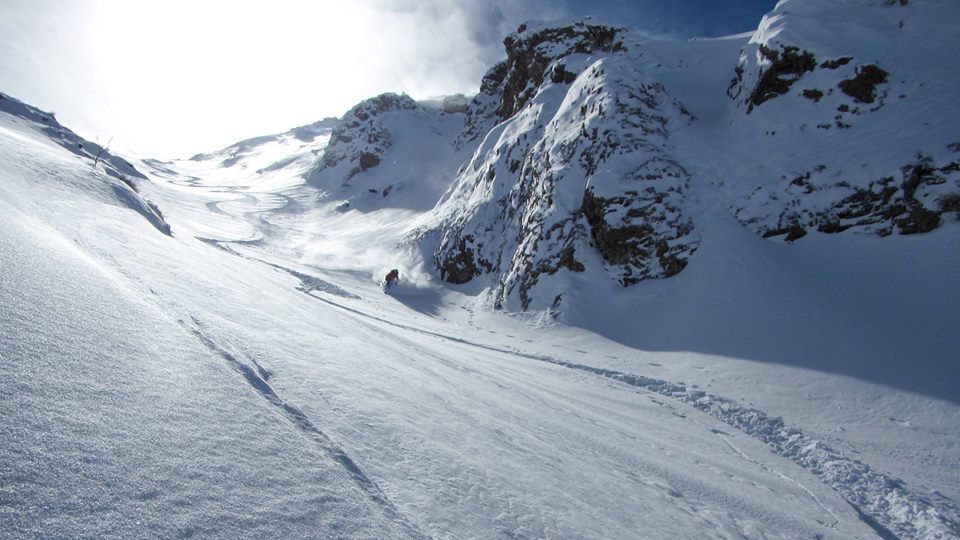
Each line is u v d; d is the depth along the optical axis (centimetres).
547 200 2409
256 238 4169
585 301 1958
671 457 695
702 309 1616
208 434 196
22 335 197
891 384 1084
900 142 1634
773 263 1652
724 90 2573
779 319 1436
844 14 2048
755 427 998
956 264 1343
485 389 744
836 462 820
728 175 1984
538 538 261
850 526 586
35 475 131
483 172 3666
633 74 2584
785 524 524
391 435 312
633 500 432
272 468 193
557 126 2816
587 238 2167
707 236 1844
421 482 263
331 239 5122
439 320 2356
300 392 314
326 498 190
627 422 871
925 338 1179
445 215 3812
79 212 748
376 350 675
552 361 1416
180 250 902
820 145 1812
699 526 429
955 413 957
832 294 1444
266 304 665
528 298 2172
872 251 1527
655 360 1466
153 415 191
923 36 1814
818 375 1182
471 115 7512
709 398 1144
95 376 198
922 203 1516
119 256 520
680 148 2211
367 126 8738
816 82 1925
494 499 285
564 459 480
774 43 2069
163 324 307
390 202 6606
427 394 502
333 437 262
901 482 755
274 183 10081
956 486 753
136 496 143
